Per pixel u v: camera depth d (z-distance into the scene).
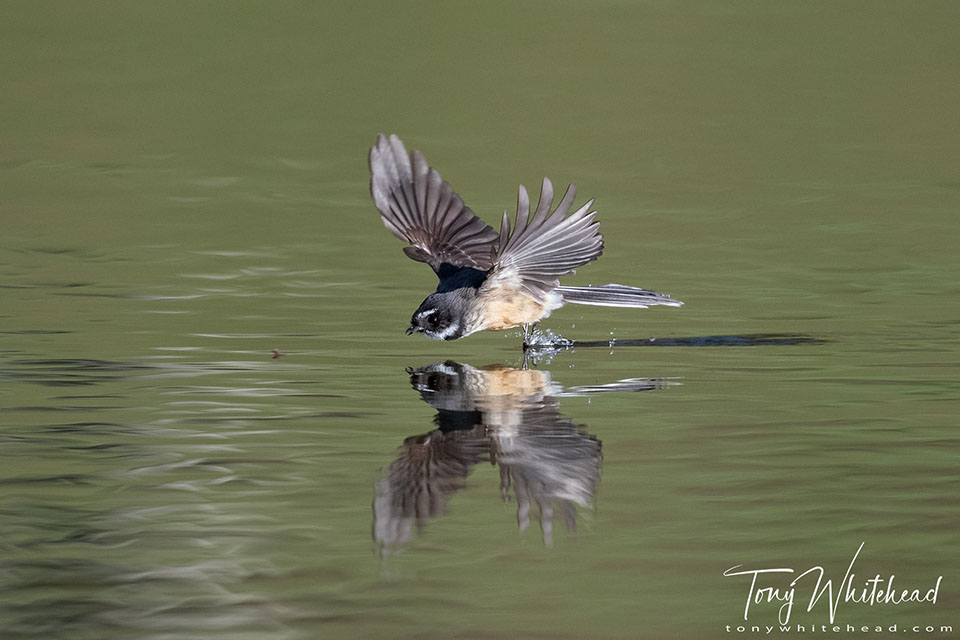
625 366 12.42
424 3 37.00
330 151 25.41
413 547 7.65
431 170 13.22
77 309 14.79
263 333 13.79
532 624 6.67
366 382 11.72
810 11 36.34
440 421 10.32
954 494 8.45
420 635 6.53
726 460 9.19
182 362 12.36
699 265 17.50
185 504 8.34
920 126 26.92
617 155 24.86
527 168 23.77
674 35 34.16
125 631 6.61
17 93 28.92
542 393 11.25
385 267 17.58
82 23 34.69
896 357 12.63
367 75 30.95
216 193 22.30
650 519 8.08
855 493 8.47
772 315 14.77
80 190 22.28
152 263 17.55
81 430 9.95
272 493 8.56
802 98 29.02
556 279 12.43
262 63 31.83
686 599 6.96
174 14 35.72
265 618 6.74
